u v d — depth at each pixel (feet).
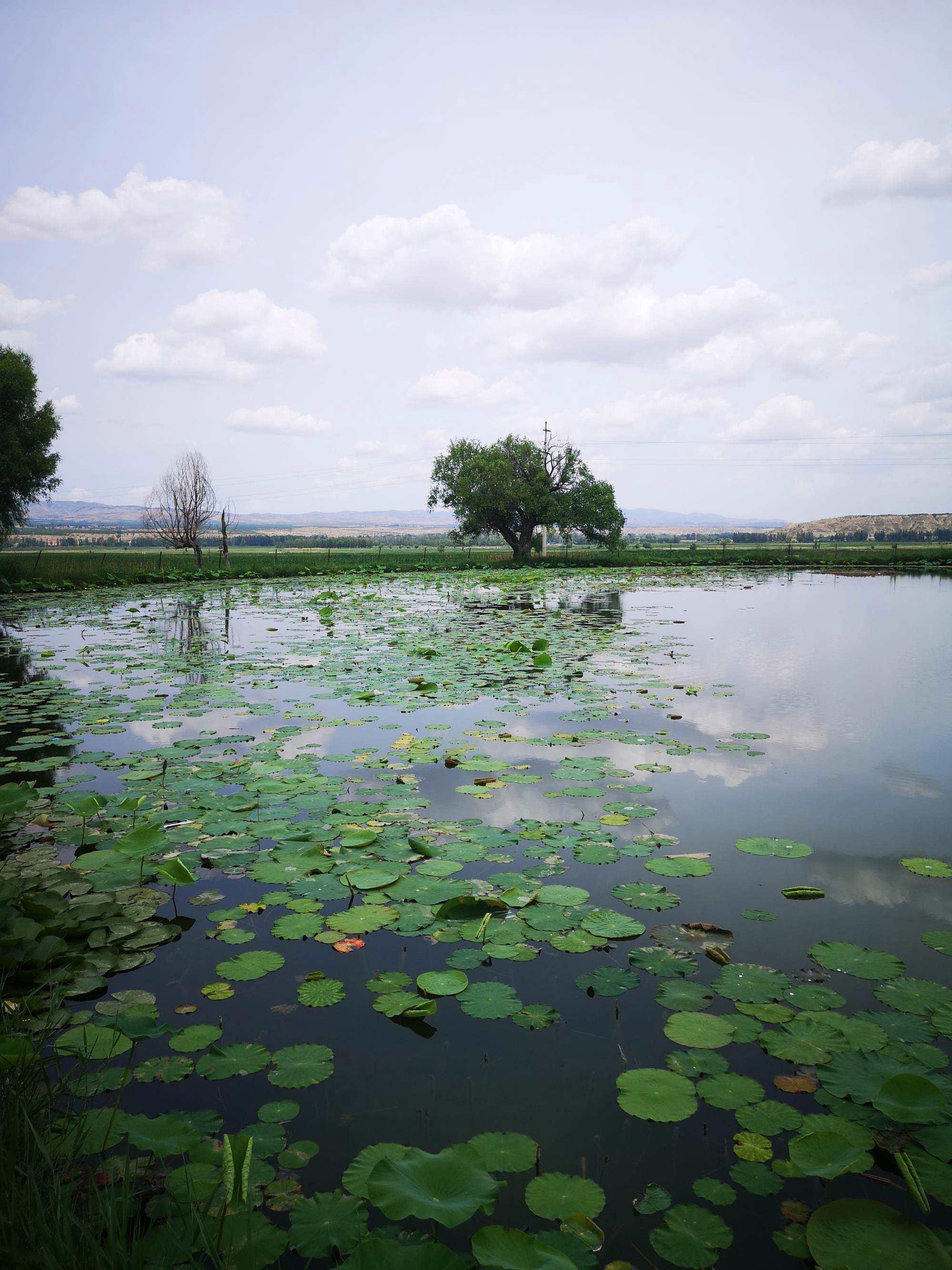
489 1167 5.36
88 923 9.05
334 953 8.47
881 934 8.71
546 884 10.13
